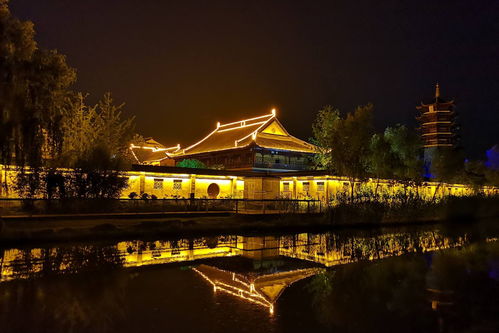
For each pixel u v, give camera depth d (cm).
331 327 708
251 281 1045
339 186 3994
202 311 784
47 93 1866
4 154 1822
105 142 2639
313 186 4028
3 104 1706
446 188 4534
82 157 2345
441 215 3225
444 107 6588
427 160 5862
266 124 6538
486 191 4625
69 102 2256
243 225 2225
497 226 2844
